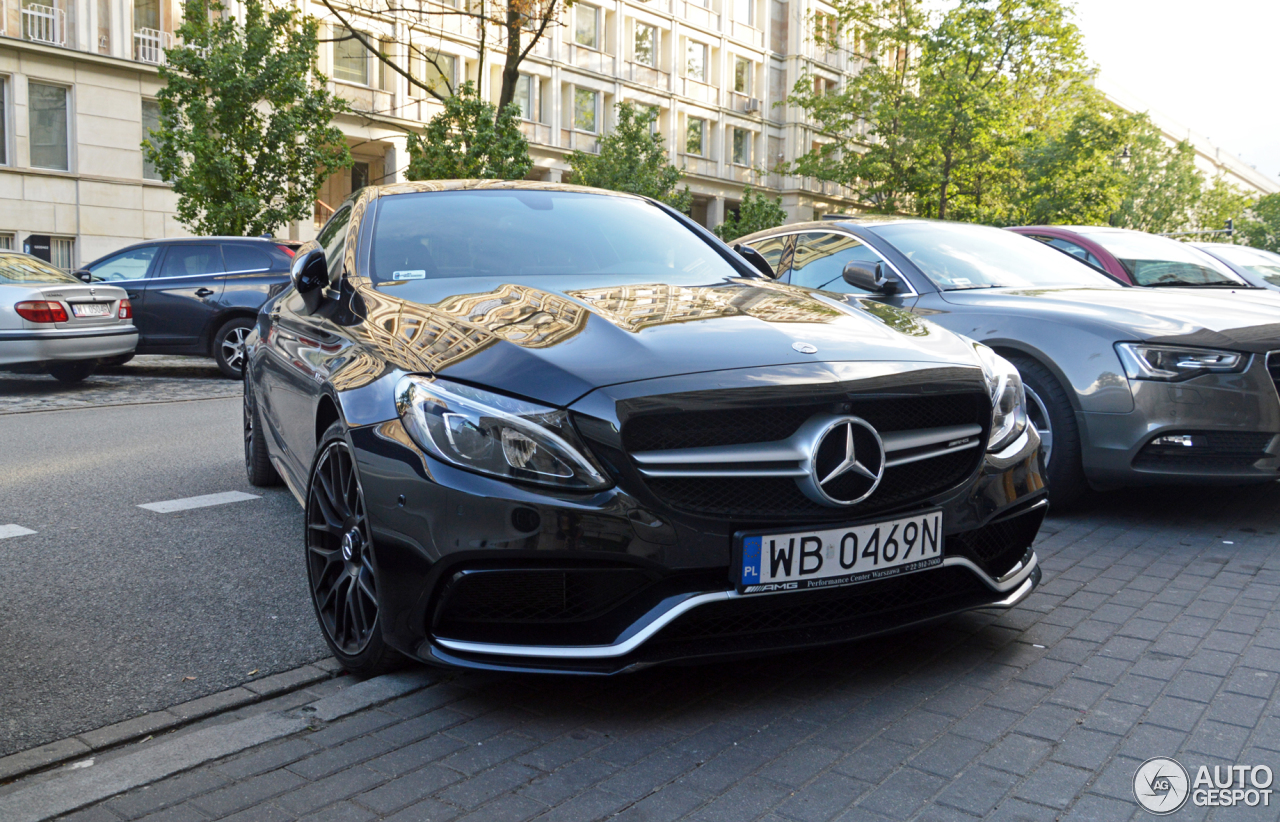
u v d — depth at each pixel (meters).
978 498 2.77
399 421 2.54
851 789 2.19
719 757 2.34
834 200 50.44
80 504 5.05
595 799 2.16
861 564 2.57
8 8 22.33
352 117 29.00
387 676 2.82
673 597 2.44
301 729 2.51
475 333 2.74
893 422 2.67
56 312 10.22
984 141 32.50
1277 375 4.36
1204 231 61.94
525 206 4.05
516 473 2.39
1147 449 4.33
